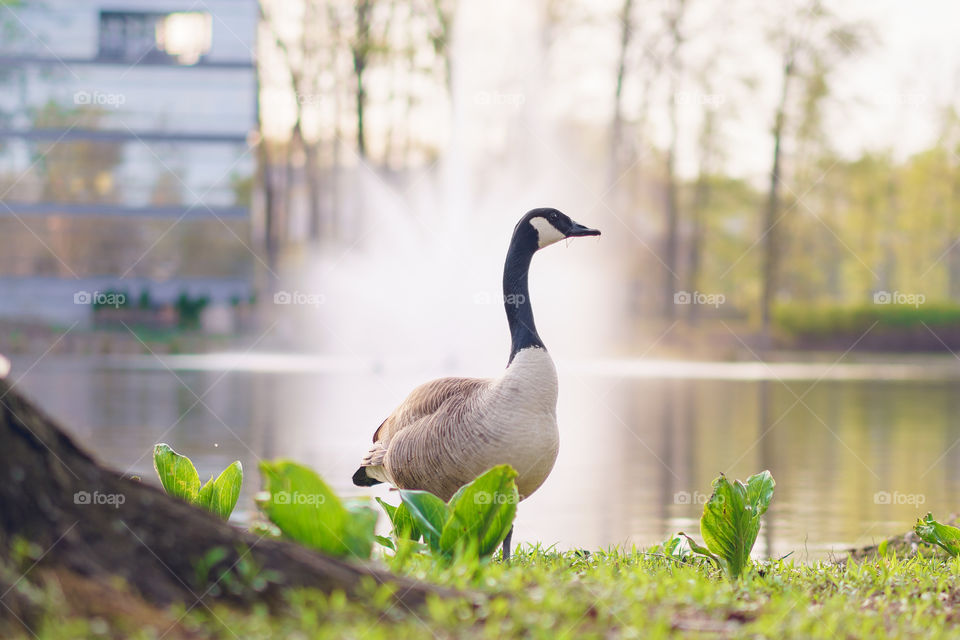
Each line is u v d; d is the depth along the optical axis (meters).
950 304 40.38
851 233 42.34
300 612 3.85
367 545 4.87
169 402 18.00
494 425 6.21
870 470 12.16
